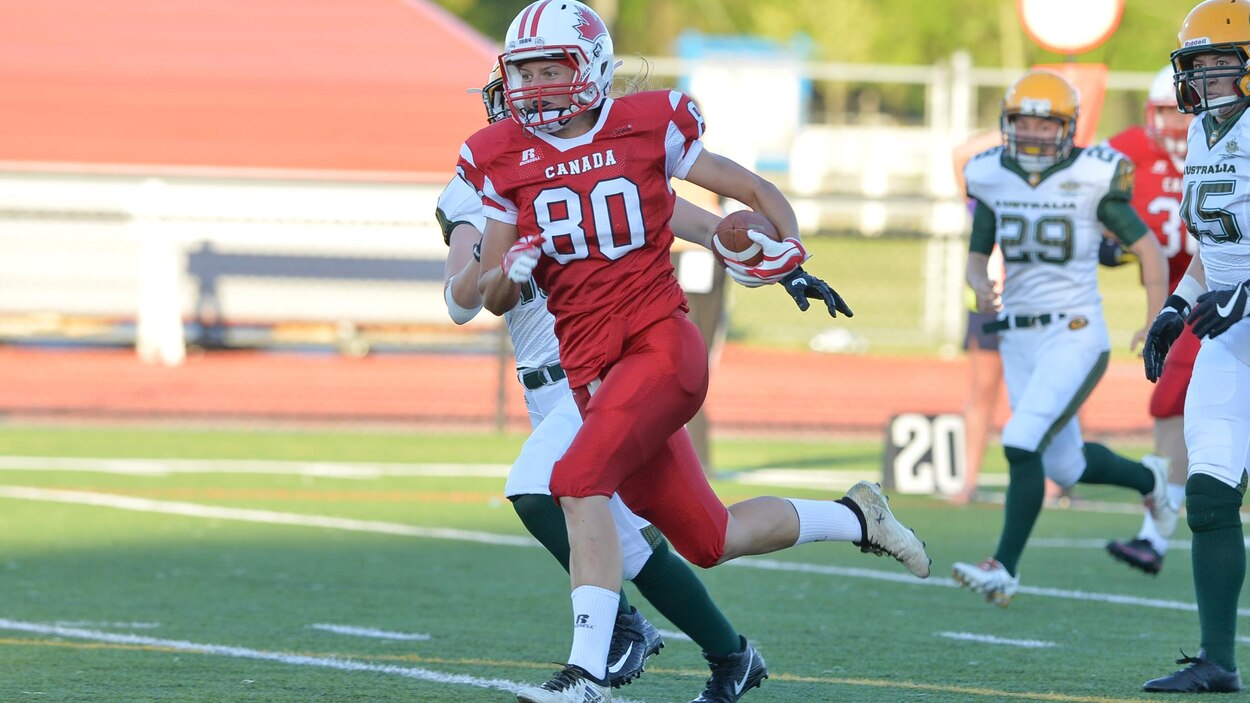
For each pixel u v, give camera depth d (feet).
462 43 206.18
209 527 94.22
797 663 58.70
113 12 203.31
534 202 45.44
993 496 114.93
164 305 182.70
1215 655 53.47
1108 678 56.08
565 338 46.70
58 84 192.54
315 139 190.19
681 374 45.14
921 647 62.13
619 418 44.57
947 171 212.43
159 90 193.36
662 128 45.60
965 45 377.50
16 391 164.04
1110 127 308.40
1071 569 83.87
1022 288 75.36
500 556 85.20
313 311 194.59
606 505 44.78
